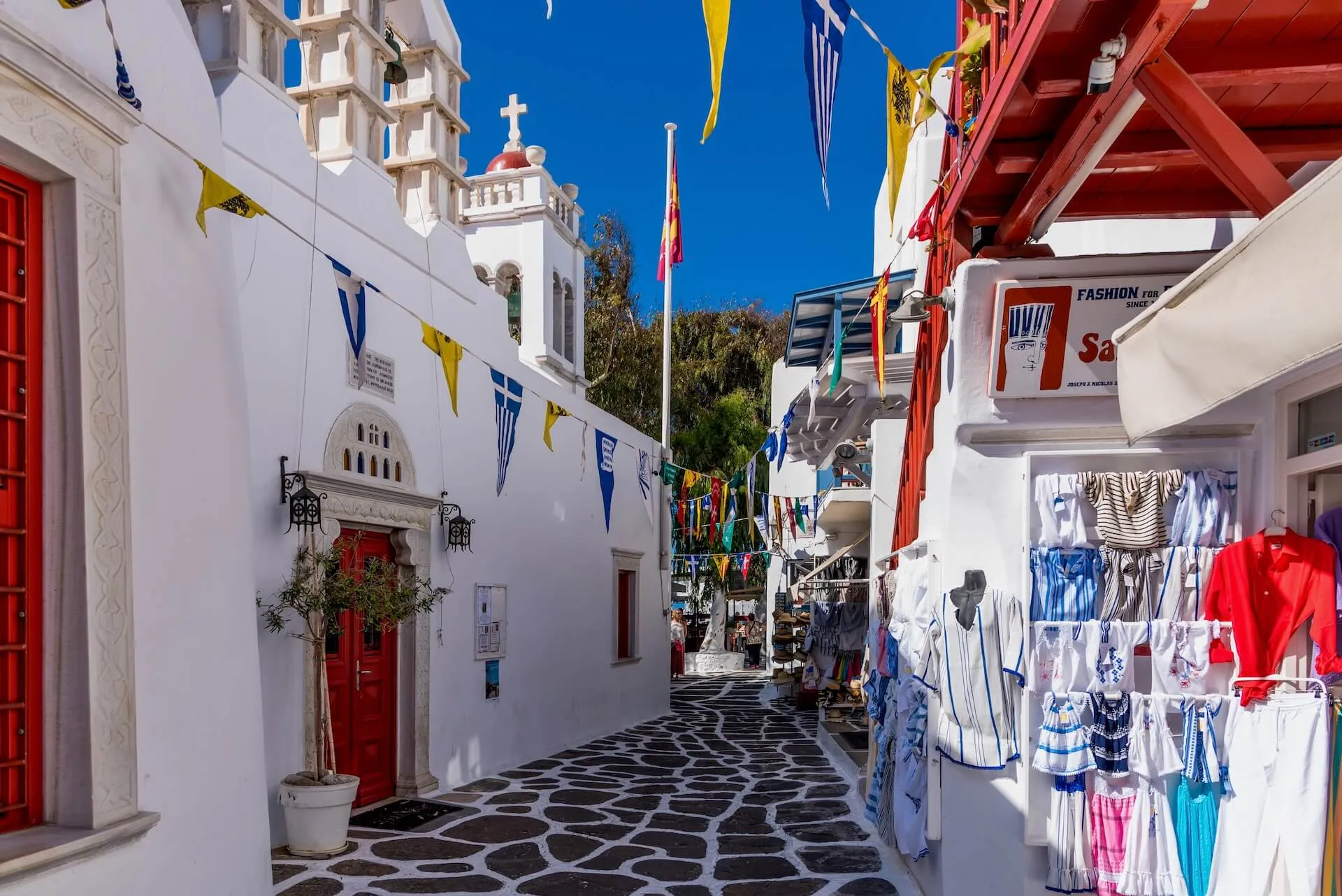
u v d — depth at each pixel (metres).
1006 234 4.82
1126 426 3.73
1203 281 3.14
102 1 3.82
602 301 25.88
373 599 6.73
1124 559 4.60
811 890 5.97
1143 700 4.43
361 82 8.34
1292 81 3.53
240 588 4.59
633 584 15.01
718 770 10.25
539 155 13.55
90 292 3.58
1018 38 3.46
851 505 15.18
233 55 6.71
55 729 3.44
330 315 7.44
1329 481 4.25
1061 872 4.53
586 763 10.62
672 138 18.08
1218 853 4.20
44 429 3.49
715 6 2.78
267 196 6.79
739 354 28.05
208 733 4.20
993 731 4.73
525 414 11.00
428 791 8.48
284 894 5.68
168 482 4.02
